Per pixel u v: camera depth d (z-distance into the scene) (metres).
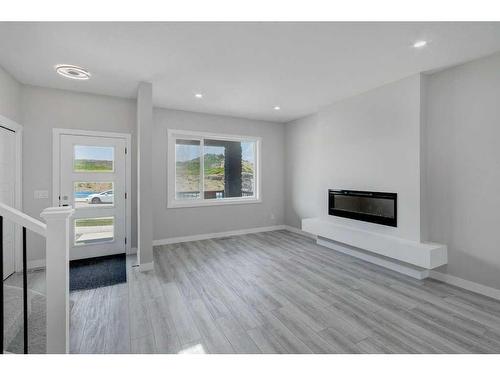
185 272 3.20
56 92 3.45
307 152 5.12
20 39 2.23
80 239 3.67
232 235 5.20
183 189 4.80
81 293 2.63
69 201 3.58
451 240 2.83
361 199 3.65
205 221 4.91
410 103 3.04
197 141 4.91
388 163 3.29
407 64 2.74
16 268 3.13
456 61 2.66
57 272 1.33
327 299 2.50
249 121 5.33
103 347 1.79
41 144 3.37
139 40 2.26
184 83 3.29
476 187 2.64
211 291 2.68
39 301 2.15
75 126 3.57
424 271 3.00
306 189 5.17
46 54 2.50
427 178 3.01
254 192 5.60
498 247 2.50
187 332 1.97
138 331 1.99
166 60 2.65
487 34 2.15
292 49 2.42
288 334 1.94
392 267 3.29
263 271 3.23
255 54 2.54
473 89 2.64
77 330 1.99
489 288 2.56
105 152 3.78
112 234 3.87
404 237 3.11
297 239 4.89
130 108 3.91
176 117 4.57
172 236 4.60
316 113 4.85
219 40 2.27
